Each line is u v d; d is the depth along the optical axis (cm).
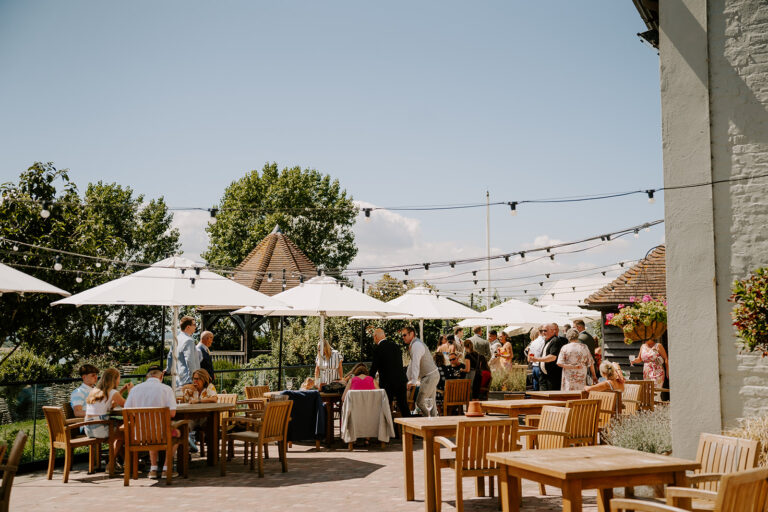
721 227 786
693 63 812
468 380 1405
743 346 753
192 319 1234
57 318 1437
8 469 560
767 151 771
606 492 583
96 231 1498
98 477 969
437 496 713
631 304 1689
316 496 808
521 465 518
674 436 789
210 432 1073
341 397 1291
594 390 1092
